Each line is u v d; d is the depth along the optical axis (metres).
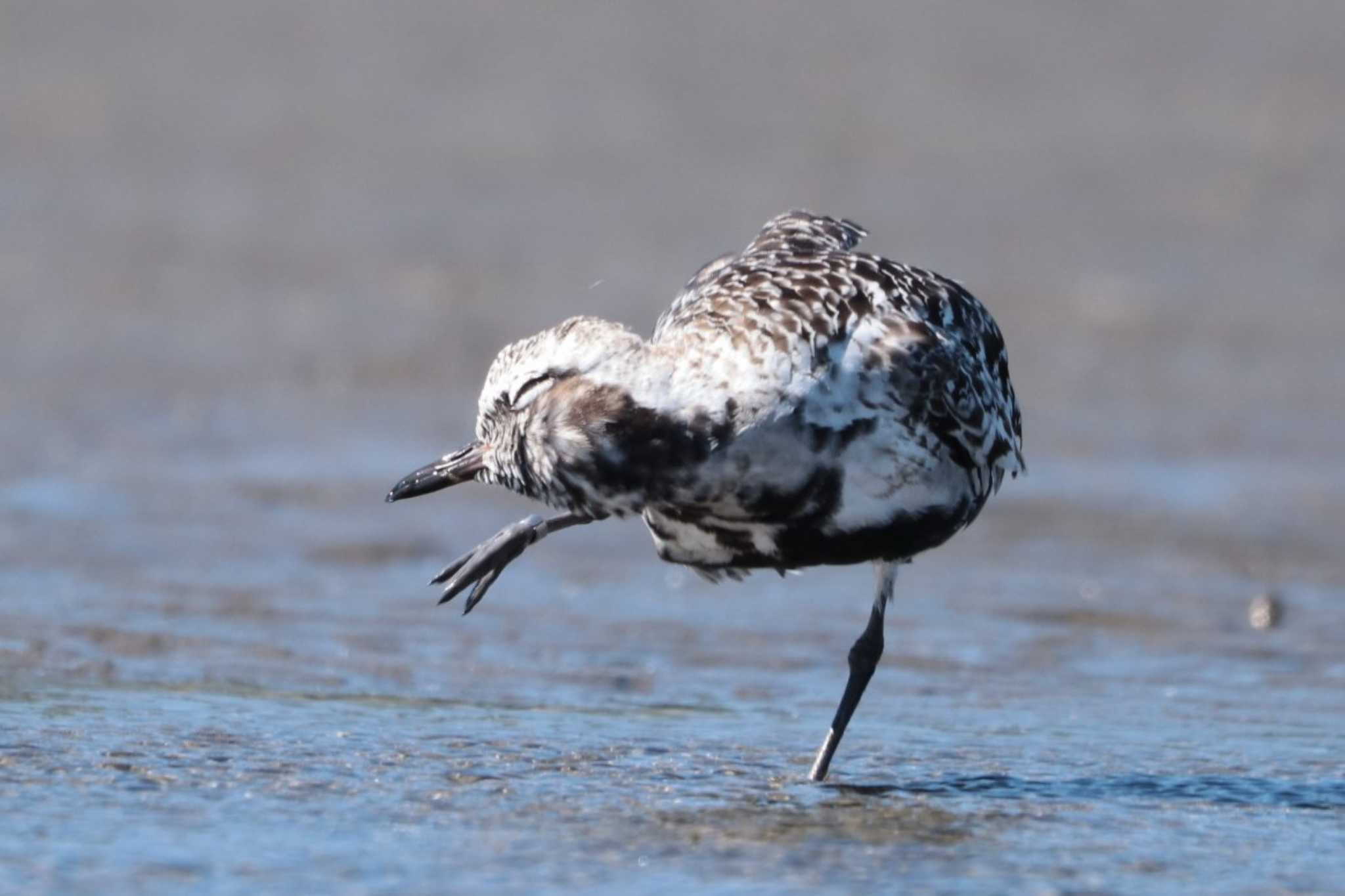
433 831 8.10
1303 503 15.94
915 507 8.84
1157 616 13.11
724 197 25.53
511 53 32.06
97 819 8.13
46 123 27.91
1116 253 23.36
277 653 11.60
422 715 10.24
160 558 14.05
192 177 26.05
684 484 8.34
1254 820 8.57
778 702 10.88
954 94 29.94
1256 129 28.00
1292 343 20.52
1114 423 18.06
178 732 9.60
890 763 9.48
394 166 26.80
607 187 26.00
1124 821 8.52
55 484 15.84
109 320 20.52
